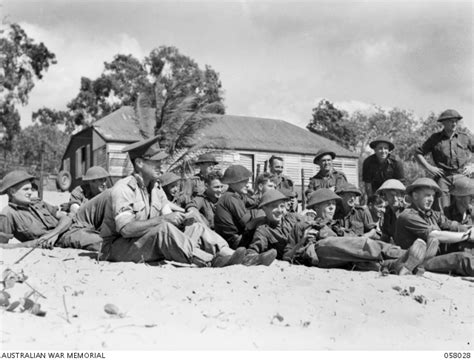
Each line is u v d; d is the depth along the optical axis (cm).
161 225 627
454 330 501
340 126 4769
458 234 736
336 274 636
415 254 658
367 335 466
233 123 3347
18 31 4222
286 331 452
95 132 3123
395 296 573
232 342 414
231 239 770
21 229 778
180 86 2236
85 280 552
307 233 702
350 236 737
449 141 1031
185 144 2189
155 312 466
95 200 791
